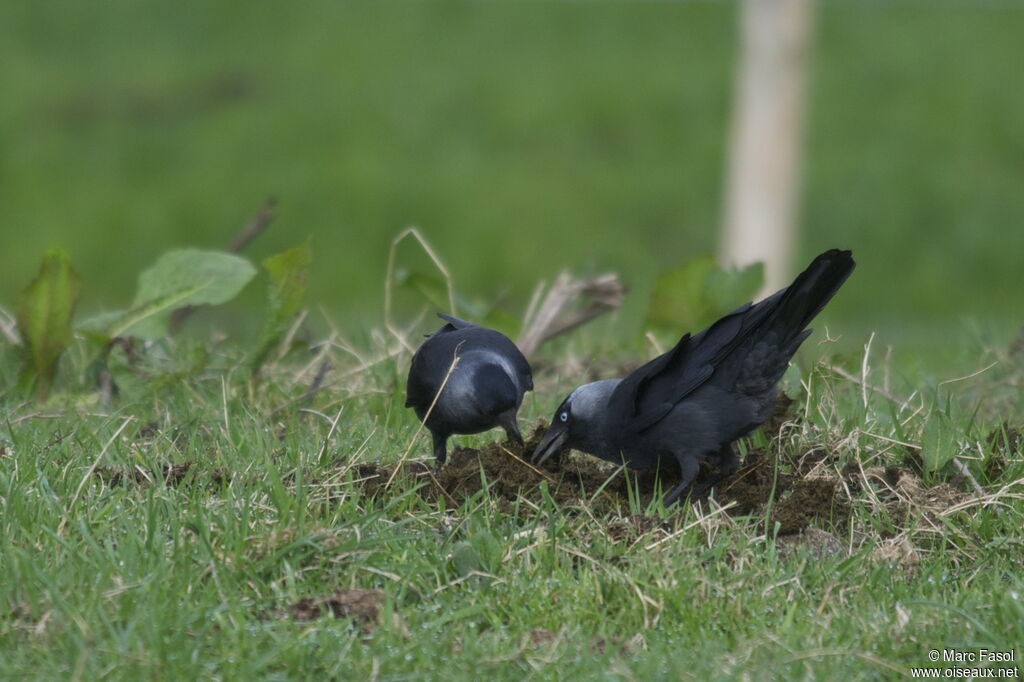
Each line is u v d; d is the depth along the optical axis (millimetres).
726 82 41812
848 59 43844
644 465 9117
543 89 41906
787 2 21703
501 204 35375
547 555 7578
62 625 6574
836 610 7082
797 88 22016
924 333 22516
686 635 6805
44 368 11258
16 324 11227
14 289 32500
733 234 22500
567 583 7270
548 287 31641
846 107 40500
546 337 12992
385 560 7504
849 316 30766
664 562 7457
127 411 10719
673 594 7094
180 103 41594
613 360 13242
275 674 6297
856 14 47500
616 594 7176
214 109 41188
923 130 39094
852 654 6352
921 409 10320
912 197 35469
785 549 8070
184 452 9492
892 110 40344
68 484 8344
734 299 12797
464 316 12930
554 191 36062
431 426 9695
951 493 8695
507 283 32438
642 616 6984
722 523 8195
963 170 36969
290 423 10281
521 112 40438
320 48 45281
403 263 33250
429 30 46562
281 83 42719
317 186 36500
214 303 11156
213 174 37312
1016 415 11344
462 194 35969
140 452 9070
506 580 7324
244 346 12781
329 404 10844
